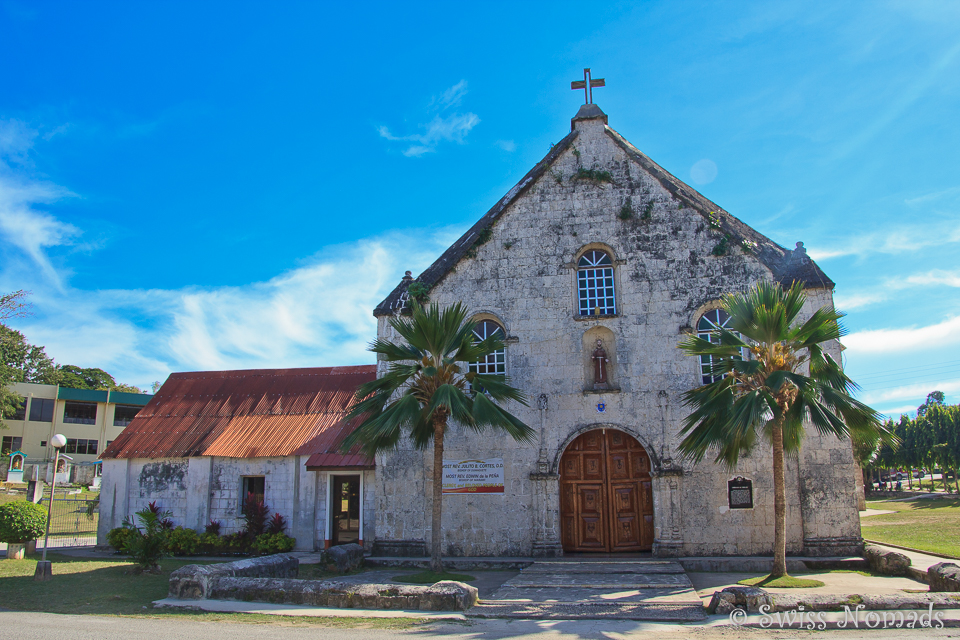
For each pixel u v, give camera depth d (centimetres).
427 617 1115
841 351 1788
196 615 1163
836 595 1087
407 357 1631
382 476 1930
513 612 1145
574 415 1880
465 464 1894
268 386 2644
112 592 1399
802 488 1720
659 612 1118
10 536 1869
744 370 1359
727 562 1653
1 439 5844
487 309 2000
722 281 1891
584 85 2142
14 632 1009
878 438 1382
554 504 1822
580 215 2016
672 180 2058
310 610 1177
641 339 1894
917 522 3075
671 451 1805
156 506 2328
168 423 2514
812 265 1830
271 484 2264
